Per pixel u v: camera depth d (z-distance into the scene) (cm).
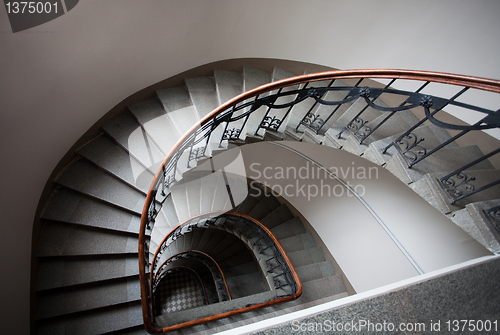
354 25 326
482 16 263
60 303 253
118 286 275
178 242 599
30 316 234
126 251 280
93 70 267
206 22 321
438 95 329
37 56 215
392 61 332
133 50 289
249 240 508
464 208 210
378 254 352
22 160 231
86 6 227
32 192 249
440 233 288
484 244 201
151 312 276
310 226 486
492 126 186
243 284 568
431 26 291
